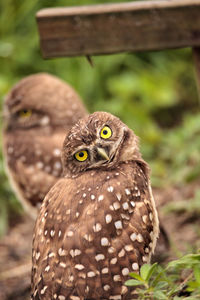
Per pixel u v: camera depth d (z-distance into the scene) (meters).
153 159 11.90
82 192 5.43
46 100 9.05
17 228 10.65
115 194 5.36
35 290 5.24
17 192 9.20
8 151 9.16
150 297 5.04
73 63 13.42
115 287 5.09
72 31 7.24
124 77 13.48
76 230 5.19
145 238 5.35
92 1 13.19
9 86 12.40
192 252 6.57
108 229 5.19
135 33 7.15
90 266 5.09
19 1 13.72
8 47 13.31
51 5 13.52
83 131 5.82
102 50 7.24
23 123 9.11
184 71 13.94
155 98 13.20
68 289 5.04
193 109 13.55
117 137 5.89
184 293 5.23
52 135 8.95
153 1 7.35
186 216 9.10
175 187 10.41
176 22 7.07
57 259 5.16
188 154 11.02
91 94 13.26
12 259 9.52
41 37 7.29
